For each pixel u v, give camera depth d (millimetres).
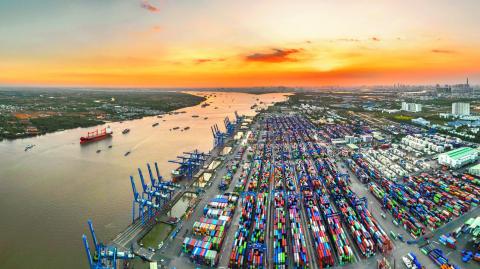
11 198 176625
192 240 121250
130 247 122625
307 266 107438
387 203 149500
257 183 187375
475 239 120125
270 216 143875
